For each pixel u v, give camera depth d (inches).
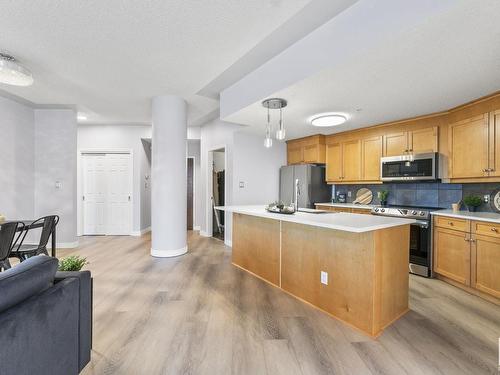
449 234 121.0
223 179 250.7
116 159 235.5
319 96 114.1
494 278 101.4
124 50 105.3
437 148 138.8
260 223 130.2
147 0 77.1
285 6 79.7
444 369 65.7
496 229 100.7
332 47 86.0
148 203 257.4
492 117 112.3
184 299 104.7
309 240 102.9
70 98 163.2
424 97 115.3
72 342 56.2
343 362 68.4
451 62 84.2
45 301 47.7
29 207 179.2
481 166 117.2
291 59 101.5
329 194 204.4
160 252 163.3
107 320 88.1
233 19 85.8
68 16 84.3
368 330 81.7
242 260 143.9
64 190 185.2
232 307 98.5
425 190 156.8
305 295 104.3
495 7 59.1
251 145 201.2
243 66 119.0
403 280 94.5
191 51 105.7
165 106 159.3
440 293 112.4
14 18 85.1
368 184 185.3
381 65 86.0
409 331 83.3
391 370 65.4
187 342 76.4
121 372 64.0
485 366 66.9
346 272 88.7
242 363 67.8
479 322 88.9
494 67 87.5
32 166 181.5
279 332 82.2
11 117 167.3
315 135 193.8
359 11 78.0
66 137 184.4
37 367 45.5
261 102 122.0
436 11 61.7
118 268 141.9
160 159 161.0
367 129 170.2
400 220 92.0
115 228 235.6
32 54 108.2
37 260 51.7
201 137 241.1
